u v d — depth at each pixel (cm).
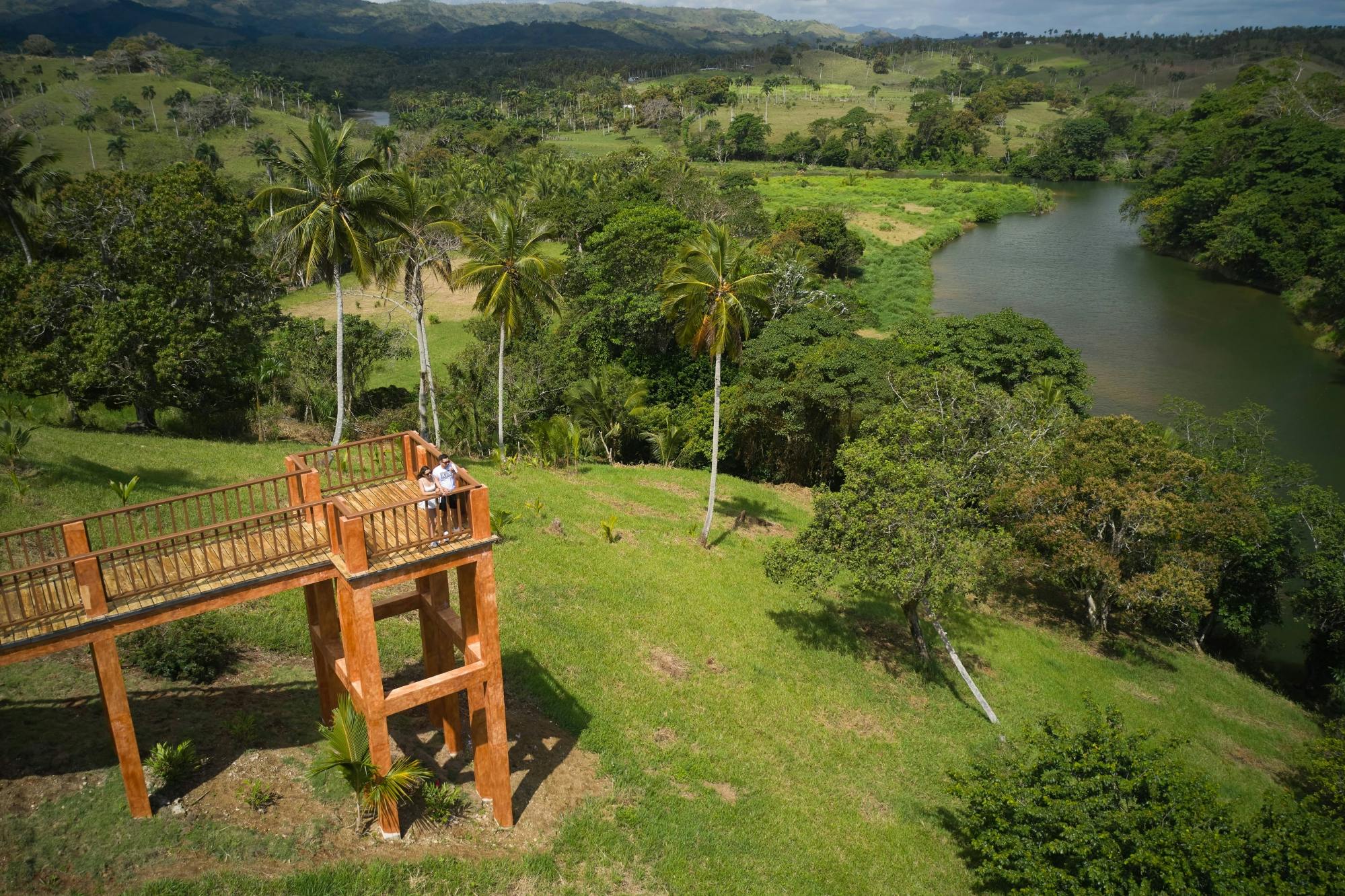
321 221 3503
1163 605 3145
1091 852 1669
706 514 3666
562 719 2045
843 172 19050
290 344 4866
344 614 1417
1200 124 14762
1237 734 2920
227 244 3959
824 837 1931
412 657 2086
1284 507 3475
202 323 3947
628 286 6191
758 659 2661
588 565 3005
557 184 10631
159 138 16525
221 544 1481
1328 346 7600
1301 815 1766
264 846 1405
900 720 2539
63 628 1216
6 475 2527
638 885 1605
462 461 4294
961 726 2578
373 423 4759
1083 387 5469
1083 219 14188
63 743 1502
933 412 3428
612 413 4997
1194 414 4406
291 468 1530
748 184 14475
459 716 1752
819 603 3198
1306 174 9956
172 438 3812
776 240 9031
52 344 3666
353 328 4878
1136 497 3138
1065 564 3238
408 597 1719
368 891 1384
